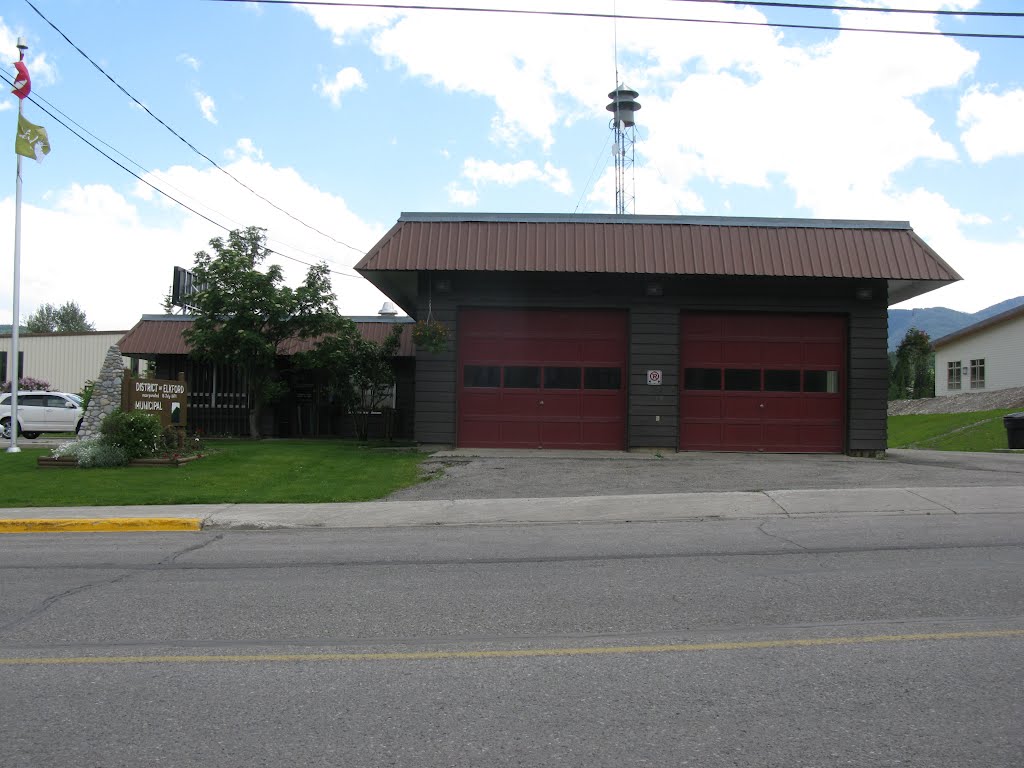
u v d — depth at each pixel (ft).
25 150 66.23
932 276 59.98
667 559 28.19
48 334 130.72
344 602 22.61
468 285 63.62
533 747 13.38
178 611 21.79
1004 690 15.78
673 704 15.15
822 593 23.13
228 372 82.43
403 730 14.08
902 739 13.62
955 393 159.43
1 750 13.38
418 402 63.52
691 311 63.98
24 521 36.86
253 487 47.01
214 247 72.54
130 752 13.29
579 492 44.55
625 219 62.44
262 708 15.08
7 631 20.04
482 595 23.30
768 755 13.05
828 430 63.98
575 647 18.57
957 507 38.55
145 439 56.13
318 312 72.49
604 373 64.13
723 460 57.93
